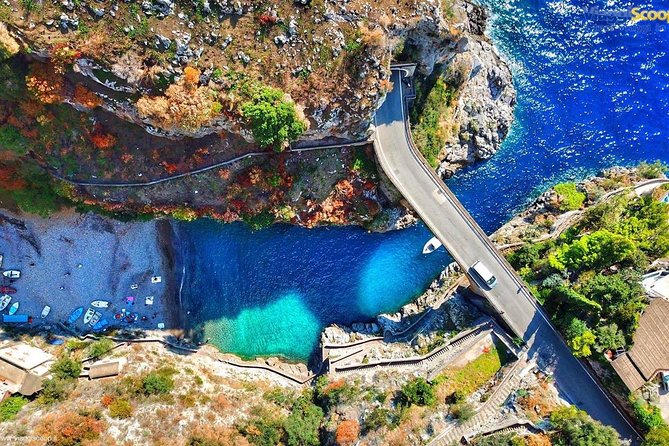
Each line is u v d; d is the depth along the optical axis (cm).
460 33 4084
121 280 4869
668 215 4566
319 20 3722
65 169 4281
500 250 4956
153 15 3512
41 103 3844
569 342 4344
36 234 4744
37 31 3388
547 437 4122
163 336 4922
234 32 3662
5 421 3944
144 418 4175
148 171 4362
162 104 3666
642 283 4303
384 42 3784
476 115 5003
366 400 4484
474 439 4184
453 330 4825
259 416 4453
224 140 4244
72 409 4103
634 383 4075
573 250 4400
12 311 4747
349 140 4406
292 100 3856
